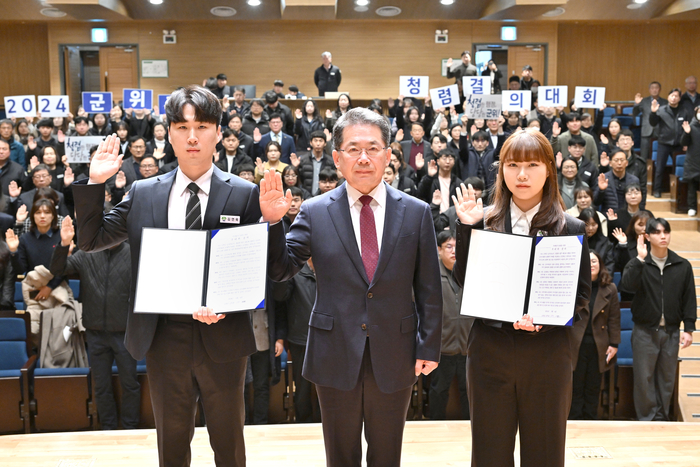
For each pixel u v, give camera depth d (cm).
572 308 191
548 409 201
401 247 204
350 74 1248
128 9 1129
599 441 319
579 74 1325
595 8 1155
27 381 386
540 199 208
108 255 386
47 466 289
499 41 1238
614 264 515
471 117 709
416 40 1241
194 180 200
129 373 387
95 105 780
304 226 210
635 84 1325
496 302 197
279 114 773
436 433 333
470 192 207
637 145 1023
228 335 196
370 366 202
